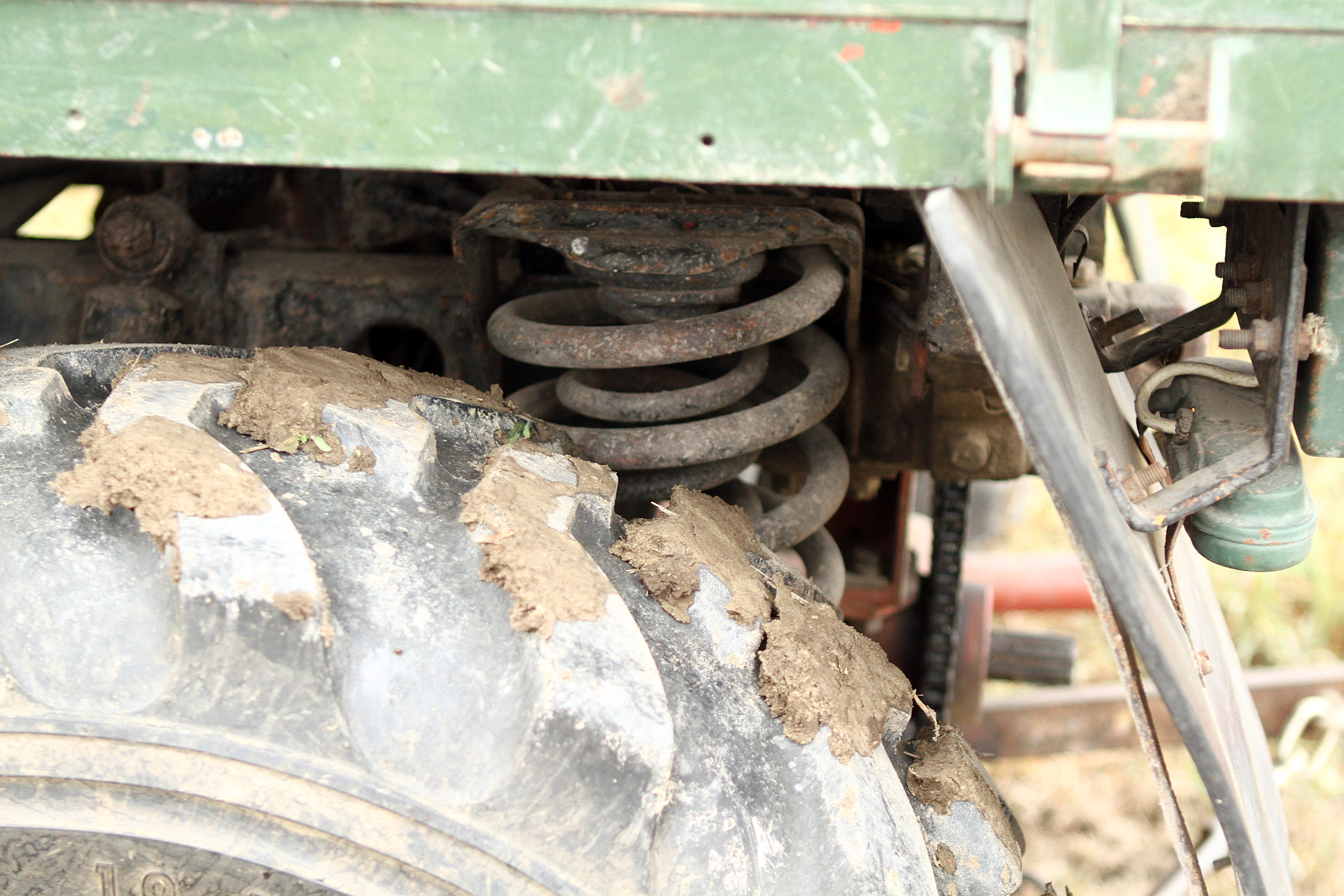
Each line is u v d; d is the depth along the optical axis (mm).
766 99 988
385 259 2287
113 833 1220
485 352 2000
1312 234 1213
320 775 1181
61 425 1323
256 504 1223
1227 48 943
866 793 1298
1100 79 943
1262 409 1481
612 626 1244
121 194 3229
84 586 1218
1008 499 4359
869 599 2816
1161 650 1039
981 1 948
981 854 1438
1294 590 5406
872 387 2201
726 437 1784
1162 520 1203
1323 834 3938
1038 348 1063
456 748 1211
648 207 1771
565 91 996
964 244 943
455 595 1263
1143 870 3803
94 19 995
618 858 1200
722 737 1290
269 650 1188
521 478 1398
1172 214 7184
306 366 1490
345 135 1016
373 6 982
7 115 1021
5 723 1185
